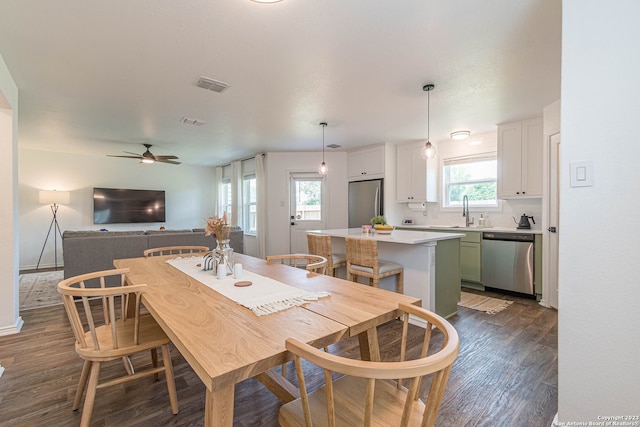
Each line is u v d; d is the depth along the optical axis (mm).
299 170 6352
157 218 7414
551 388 1953
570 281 1395
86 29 1999
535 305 3646
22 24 1934
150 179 7465
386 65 2539
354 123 4254
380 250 3465
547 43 2197
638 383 1253
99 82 2826
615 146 1283
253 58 2412
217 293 1598
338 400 1184
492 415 1703
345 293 1592
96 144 5512
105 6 1773
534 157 4008
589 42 1340
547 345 2562
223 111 3697
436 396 878
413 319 3064
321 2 1750
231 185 7500
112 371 2180
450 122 4211
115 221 6844
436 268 3086
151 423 1646
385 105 3508
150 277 1966
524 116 3939
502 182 4312
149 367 2234
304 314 1291
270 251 6383
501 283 4125
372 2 1757
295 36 2105
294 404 1184
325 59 2430
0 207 2750
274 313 1302
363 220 5910
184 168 7965
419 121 4152
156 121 4090
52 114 3756
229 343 1019
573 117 1374
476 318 3205
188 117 3922
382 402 1173
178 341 1056
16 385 1989
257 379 1987
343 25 1979
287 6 1785
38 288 4430
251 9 1813
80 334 1559
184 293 1601
